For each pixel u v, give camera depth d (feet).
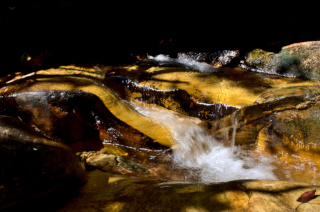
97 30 15.40
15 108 11.51
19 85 11.80
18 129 6.90
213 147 11.12
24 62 14.64
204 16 15.02
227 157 10.87
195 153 11.12
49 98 11.06
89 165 9.96
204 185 6.96
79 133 12.05
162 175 9.71
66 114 11.23
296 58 12.07
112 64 14.62
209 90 11.09
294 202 5.78
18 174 6.34
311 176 9.24
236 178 9.53
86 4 14.05
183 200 6.28
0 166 6.12
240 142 11.14
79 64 14.62
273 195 6.04
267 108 10.05
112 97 11.22
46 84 11.63
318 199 5.80
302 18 14.62
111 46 15.90
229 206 5.90
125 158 10.59
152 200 6.44
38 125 11.54
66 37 14.94
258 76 12.14
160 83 11.76
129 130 11.40
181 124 11.16
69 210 6.25
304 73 11.73
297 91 9.93
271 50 13.04
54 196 7.15
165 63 14.26
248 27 14.62
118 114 11.10
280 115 10.13
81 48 15.49
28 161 6.59
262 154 10.83
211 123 10.79
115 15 15.15
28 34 14.40
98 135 12.07
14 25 13.88
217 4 14.60
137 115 11.25
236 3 14.43
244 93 10.64
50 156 7.06
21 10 13.51
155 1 14.90
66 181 7.52
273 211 5.53
